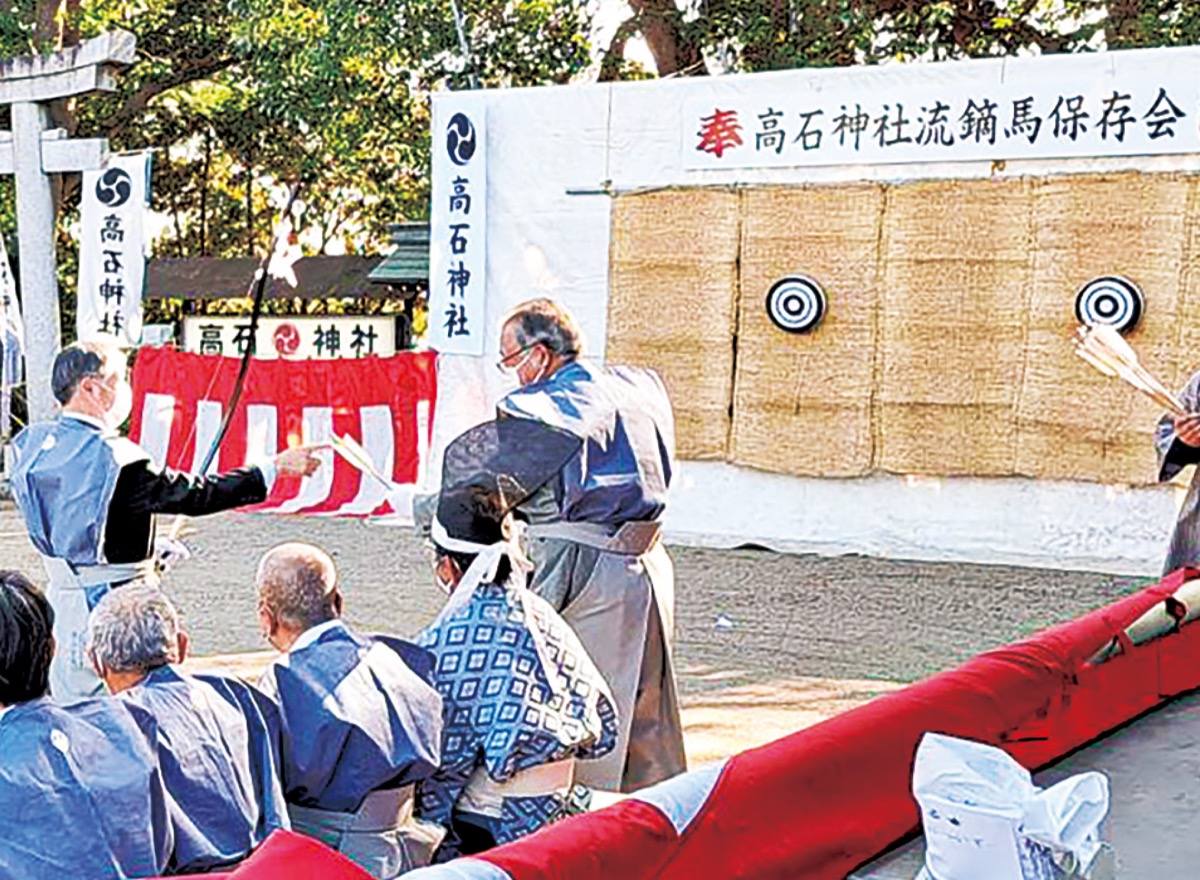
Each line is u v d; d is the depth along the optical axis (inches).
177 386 395.9
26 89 386.9
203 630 234.5
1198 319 280.8
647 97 322.0
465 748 109.6
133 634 92.5
